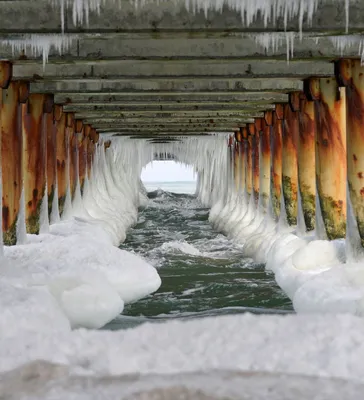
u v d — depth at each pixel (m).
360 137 10.33
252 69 11.70
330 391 4.90
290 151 15.84
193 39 9.90
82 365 5.62
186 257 16.33
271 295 10.92
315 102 12.57
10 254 11.02
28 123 14.34
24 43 9.23
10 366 5.55
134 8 8.00
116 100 15.05
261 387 4.98
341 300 7.93
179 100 15.14
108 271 10.62
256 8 7.94
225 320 6.68
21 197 12.45
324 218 12.50
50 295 8.07
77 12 7.96
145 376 5.30
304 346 5.84
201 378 5.21
